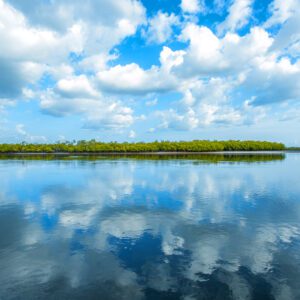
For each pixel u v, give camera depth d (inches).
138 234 530.3
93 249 459.8
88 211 707.4
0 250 458.3
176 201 815.7
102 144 6092.5
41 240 502.9
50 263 410.3
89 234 532.7
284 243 482.0
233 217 644.7
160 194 923.4
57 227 578.6
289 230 550.6
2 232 548.1
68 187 1077.8
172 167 1919.3
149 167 1924.2
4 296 329.4
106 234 532.1
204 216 654.5
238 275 372.5
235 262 410.3
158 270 386.6
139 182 1190.9
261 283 352.5
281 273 376.8
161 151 5940.0
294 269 387.2
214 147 6058.1
